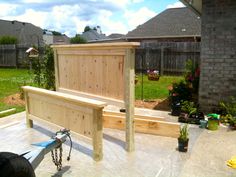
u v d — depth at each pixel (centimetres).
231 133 489
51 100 450
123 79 391
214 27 581
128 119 399
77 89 486
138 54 1480
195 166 360
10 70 1725
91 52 437
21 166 232
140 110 667
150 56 1451
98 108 359
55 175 341
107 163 374
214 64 594
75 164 371
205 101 616
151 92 928
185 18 2000
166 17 2111
